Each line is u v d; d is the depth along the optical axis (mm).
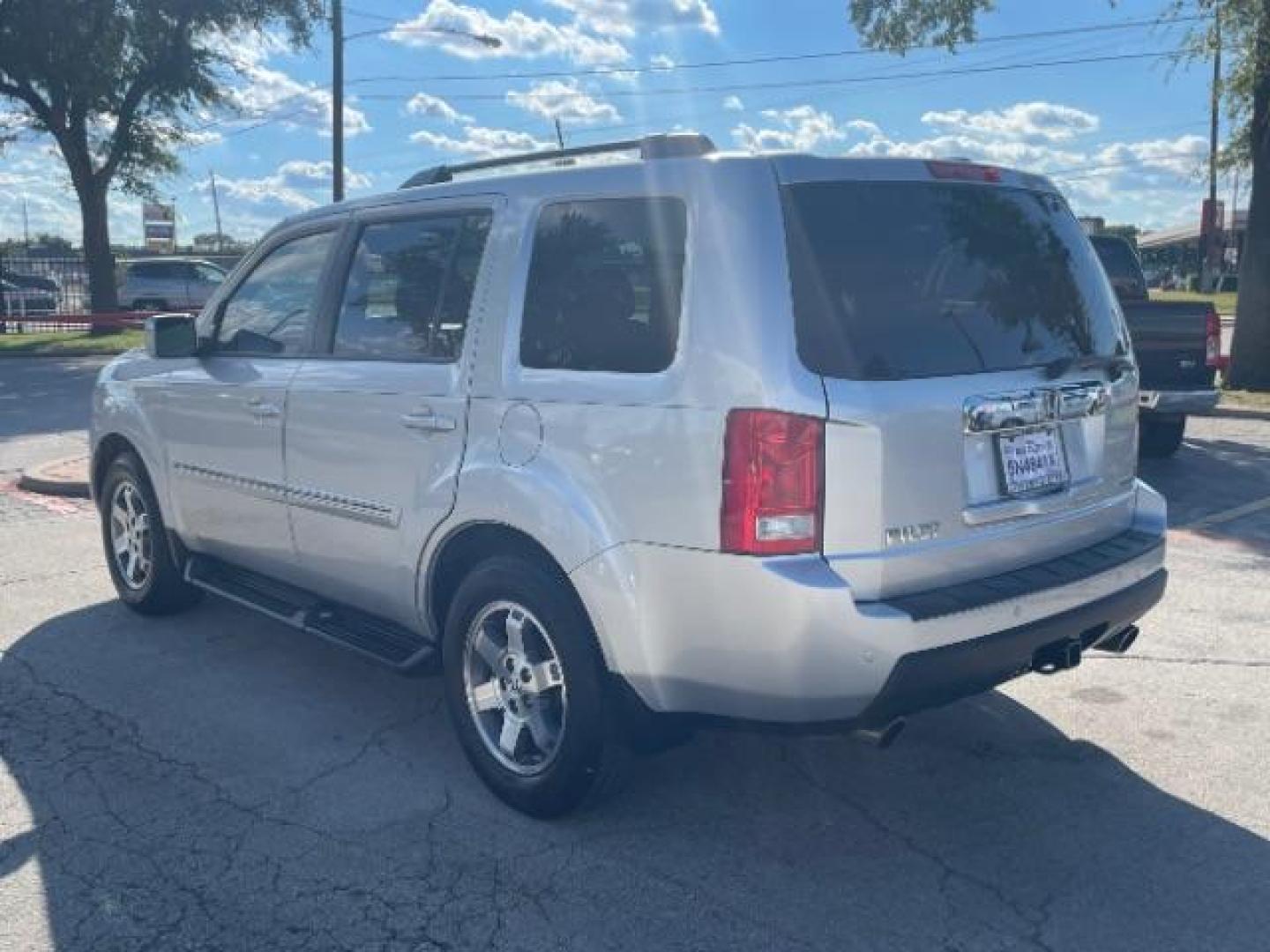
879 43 18312
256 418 4840
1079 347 3930
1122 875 3523
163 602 5895
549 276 3791
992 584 3502
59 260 34000
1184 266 59750
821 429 3203
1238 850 3662
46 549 7367
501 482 3742
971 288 3641
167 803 4008
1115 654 5375
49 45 24656
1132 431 4207
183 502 5434
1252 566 6832
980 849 3689
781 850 3691
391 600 4367
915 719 4676
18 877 3533
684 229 3443
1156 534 4148
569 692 3654
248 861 3623
